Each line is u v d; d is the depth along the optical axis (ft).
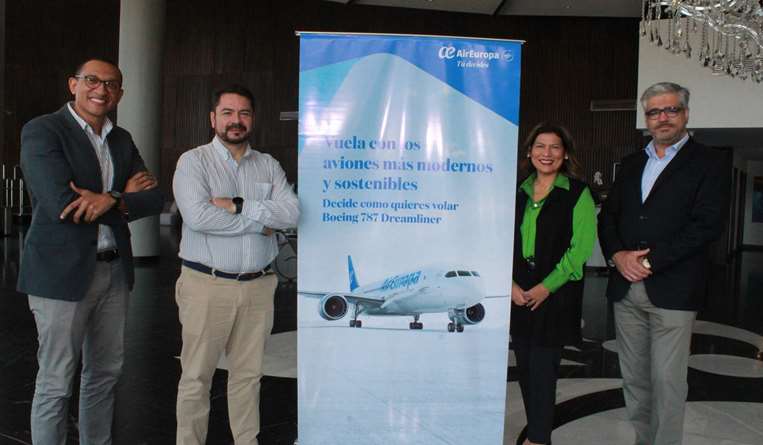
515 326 9.89
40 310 8.35
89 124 8.71
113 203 8.41
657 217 9.23
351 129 8.15
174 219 60.08
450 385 8.42
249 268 8.67
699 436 11.20
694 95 26.84
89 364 9.14
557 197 9.68
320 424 8.42
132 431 11.04
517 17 54.95
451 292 8.32
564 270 9.42
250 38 59.88
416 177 8.23
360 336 8.34
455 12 55.67
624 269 9.29
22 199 53.88
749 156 51.11
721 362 16.63
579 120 54.19
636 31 52.95
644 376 9.83
